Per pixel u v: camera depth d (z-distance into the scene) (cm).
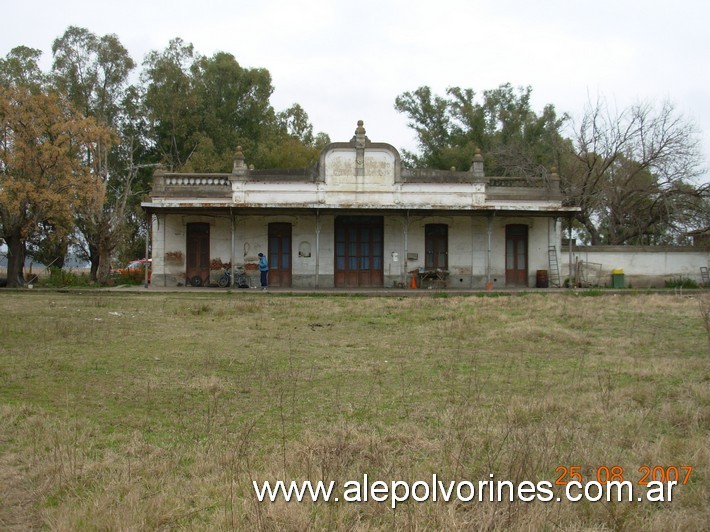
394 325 1520
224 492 510
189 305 1850
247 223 2891
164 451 605
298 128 5709
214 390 844
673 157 3659
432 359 1081
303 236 2905
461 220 2970
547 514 473
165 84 4584
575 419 707
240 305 1811
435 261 2973
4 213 2902
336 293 2447
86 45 4369
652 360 1060
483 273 2973
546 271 2966
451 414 723
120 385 868
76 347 1132
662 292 2647
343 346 1209
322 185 2859
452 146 5122
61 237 3328
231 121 5056
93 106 4362
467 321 1546
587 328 1469
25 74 4072
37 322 1422
